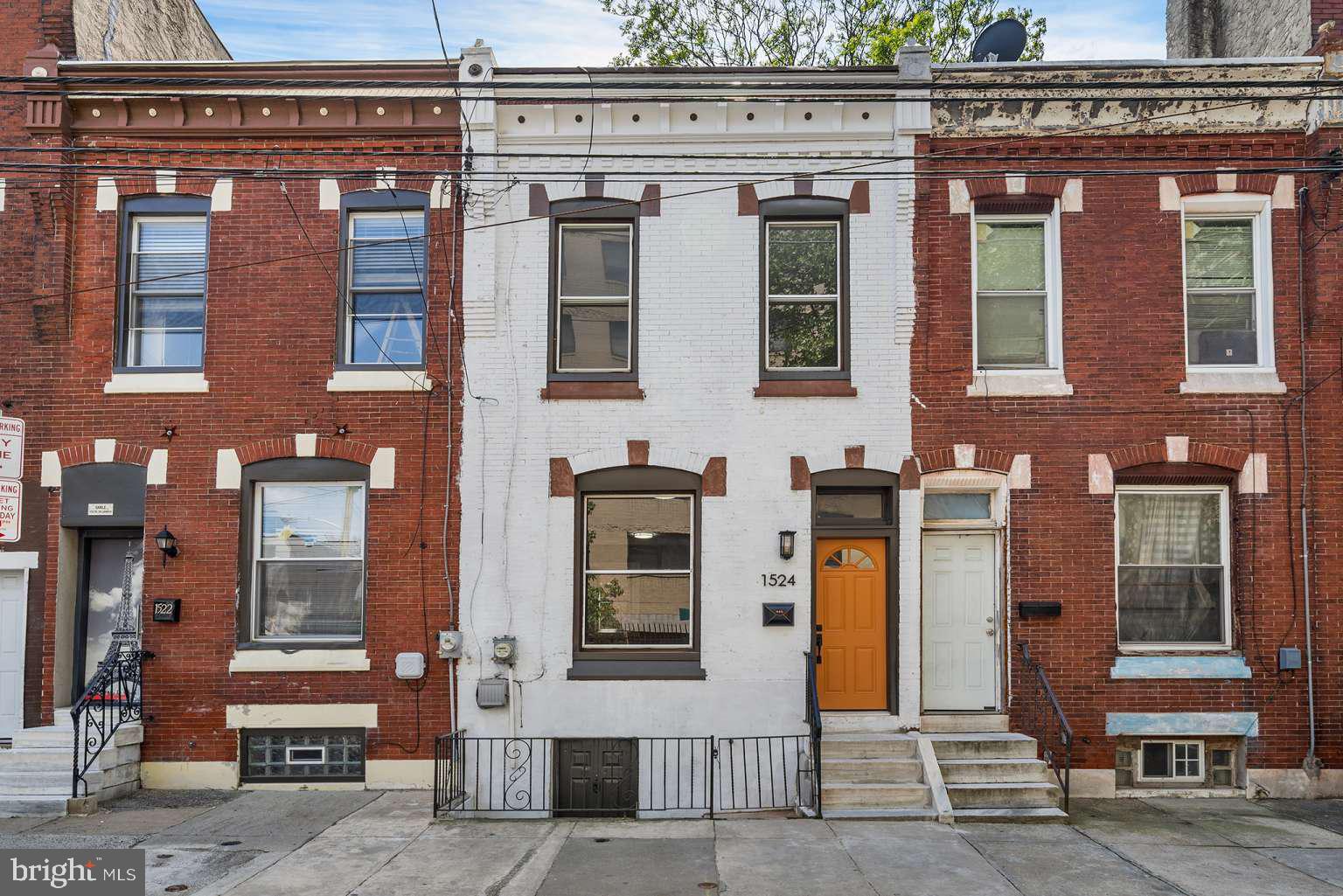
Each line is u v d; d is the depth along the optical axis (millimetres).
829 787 10289
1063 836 9461
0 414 11812
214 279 11953
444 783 11086
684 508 11836
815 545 11578
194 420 11789
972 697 11617
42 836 9445
